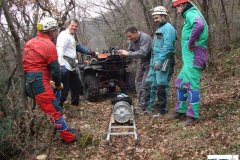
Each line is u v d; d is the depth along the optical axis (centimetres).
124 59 561
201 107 440
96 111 503
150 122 423
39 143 369
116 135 389
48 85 363
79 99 565
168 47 418
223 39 754
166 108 446
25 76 366
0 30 380
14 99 379
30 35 424
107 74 576
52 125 366
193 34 374
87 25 1098
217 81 567
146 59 464
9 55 406
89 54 547
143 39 454
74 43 464
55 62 362
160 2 721
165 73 427
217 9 766
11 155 359
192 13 379
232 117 389
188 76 386
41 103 362
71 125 440
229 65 627
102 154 352
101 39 1155
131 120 412
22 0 401
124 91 586
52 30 367
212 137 350
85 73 569
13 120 366
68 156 353
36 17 432
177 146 346
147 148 354
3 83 394
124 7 970
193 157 320
